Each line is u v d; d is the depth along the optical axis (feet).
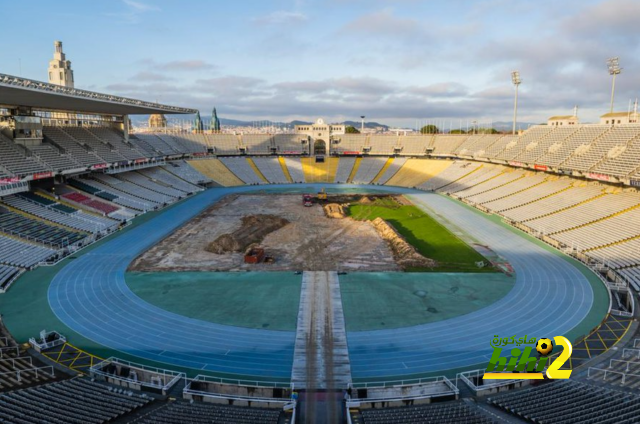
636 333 114.01
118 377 94.07
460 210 283.59
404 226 239.91
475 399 87.40
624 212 201.67
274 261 177.17
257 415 79.87
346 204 304.71
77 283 151.94
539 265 171.53
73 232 206.69
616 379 90.43
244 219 252.62
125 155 321.73
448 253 188.55
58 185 256.73
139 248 194.80
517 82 398.83
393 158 458.09
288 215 268.21
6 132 239.09
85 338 114.01
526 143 330.34
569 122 421.59
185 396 88.63
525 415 76.33
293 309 131.75
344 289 147.33
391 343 111.86
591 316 126.00
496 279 156.66
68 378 94.89
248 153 472.44
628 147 230.89
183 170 389.39
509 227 235.81
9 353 104.99
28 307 132.46
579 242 190.80
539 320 124.16
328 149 485.97
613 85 309.22
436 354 106.73
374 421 76.33
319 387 92.79
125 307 132.77
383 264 173.88
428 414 79.56
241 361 103.45
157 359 104.22
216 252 189.26
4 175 199.00
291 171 444.14
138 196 294.46
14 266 162.91
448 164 406.82
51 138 269.23
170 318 125.59
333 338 114.32
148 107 290.56
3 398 80.18
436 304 135.54
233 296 141.38
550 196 256.73
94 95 225.56
